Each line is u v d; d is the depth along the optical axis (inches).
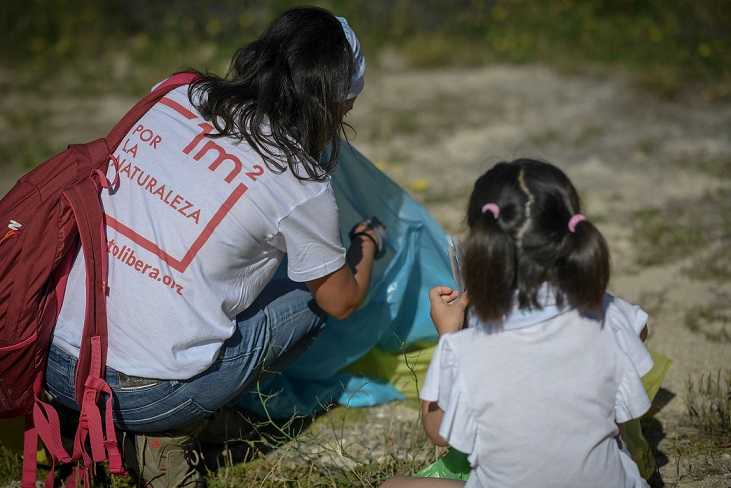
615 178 388.8
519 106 500.1
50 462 203.6
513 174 147.9
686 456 201.8
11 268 171.6
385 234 216.1
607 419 148.1
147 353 174.4
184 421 183.8
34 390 181.3
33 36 685.3
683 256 309.1
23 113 533.3
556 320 148.3
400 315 225.9
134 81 598.2
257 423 214.1
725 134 432.5
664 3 607.8
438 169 413.4
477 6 658.2
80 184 176.7
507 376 147.3
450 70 586.2
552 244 143.5
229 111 177.6
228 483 197.5
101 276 174.1
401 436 214.5
